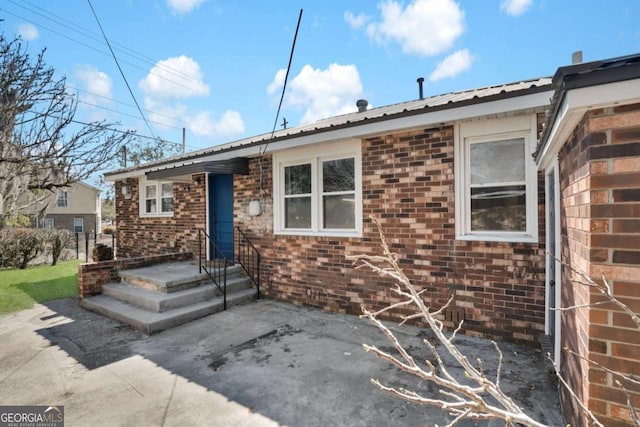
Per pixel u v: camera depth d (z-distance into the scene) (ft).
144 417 9.28
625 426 5.59
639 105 5.46
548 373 10.96
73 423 9.08
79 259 42.42
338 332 15.49
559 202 9.89
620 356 5.64
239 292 21.20
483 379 4.35
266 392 10.40
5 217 21.62
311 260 19.62
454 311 15.06
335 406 9.60
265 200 21.84
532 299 13.47
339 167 18.90
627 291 5.57
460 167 14.93
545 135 8.87
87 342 14.84
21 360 13.07
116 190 35.29
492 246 14.26
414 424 8.74
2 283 27.20
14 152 16.97
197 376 11.52
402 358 12.64
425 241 15.74
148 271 21.66
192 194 26.89
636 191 5.50
